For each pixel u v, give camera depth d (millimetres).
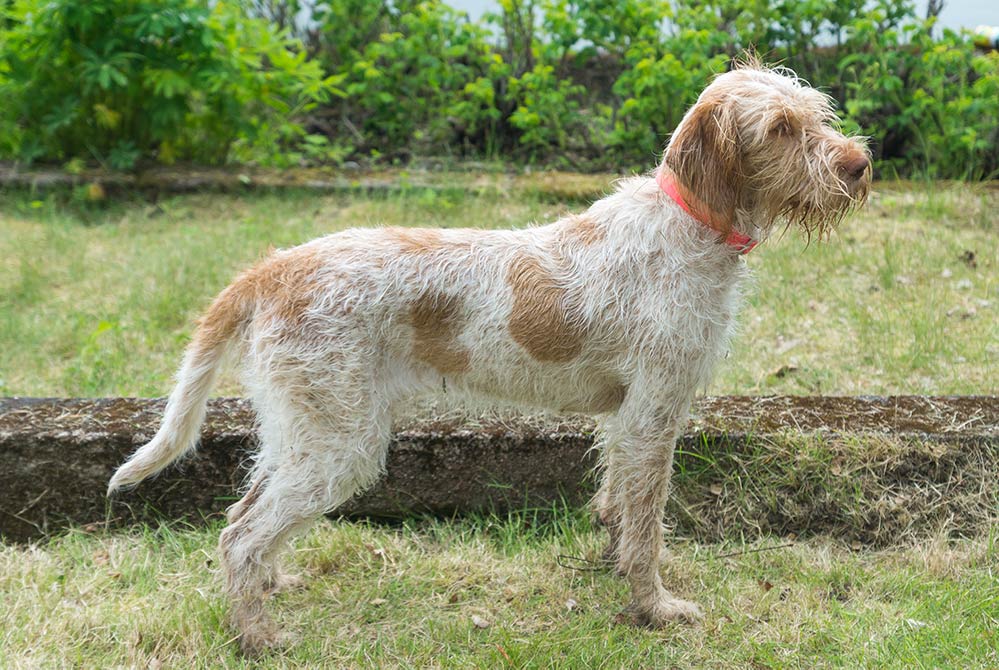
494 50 9938
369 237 3574
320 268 3459
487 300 3479
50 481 4176
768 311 6074
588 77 9969
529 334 3502
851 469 4133
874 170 8625
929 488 4129
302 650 3516
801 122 3320
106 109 8344
